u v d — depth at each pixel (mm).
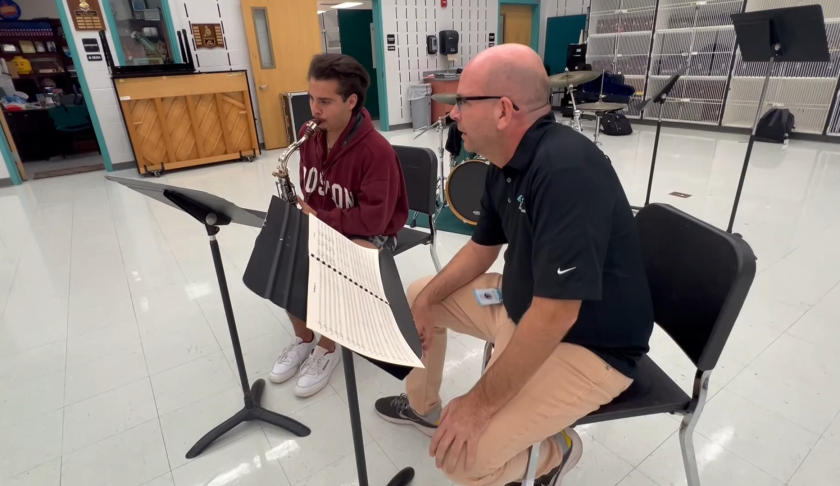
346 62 1384
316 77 1377
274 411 1531
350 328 673
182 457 1358
